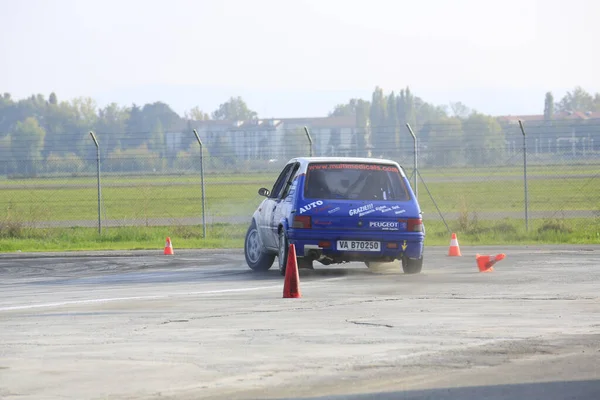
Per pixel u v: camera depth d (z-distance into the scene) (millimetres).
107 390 22156
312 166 52469
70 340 29531
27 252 74188
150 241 83125
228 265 60938
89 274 56156
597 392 21344
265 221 55344
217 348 27594
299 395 21422
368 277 50781
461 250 70438
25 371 24453
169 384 22734
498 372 23672
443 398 20906
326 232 50656
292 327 31609
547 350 26734
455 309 36031
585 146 160750
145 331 31203
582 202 137125
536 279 48500
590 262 59031
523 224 91125
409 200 52406
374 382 22672
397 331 30469
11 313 37156
